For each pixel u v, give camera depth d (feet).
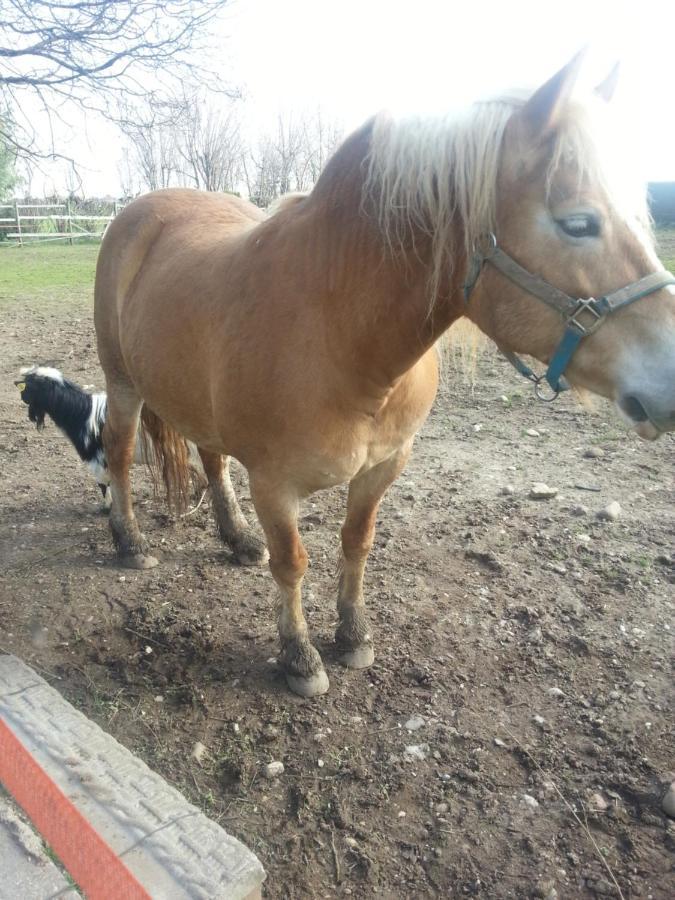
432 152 5.02
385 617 9.24
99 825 5.35
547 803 6.47
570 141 4.55
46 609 9.54
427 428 16.33
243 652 8.68
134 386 9.84
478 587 9.85
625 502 12.19
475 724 7.41
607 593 9.58
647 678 7.97
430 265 5.43
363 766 6.94
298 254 6.24
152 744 7.27
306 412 6.20
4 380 20.90
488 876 5.82
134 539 10.66
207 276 7.50
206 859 4.99
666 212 71.97
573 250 4.67
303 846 6.14
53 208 91.30
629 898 5.59
